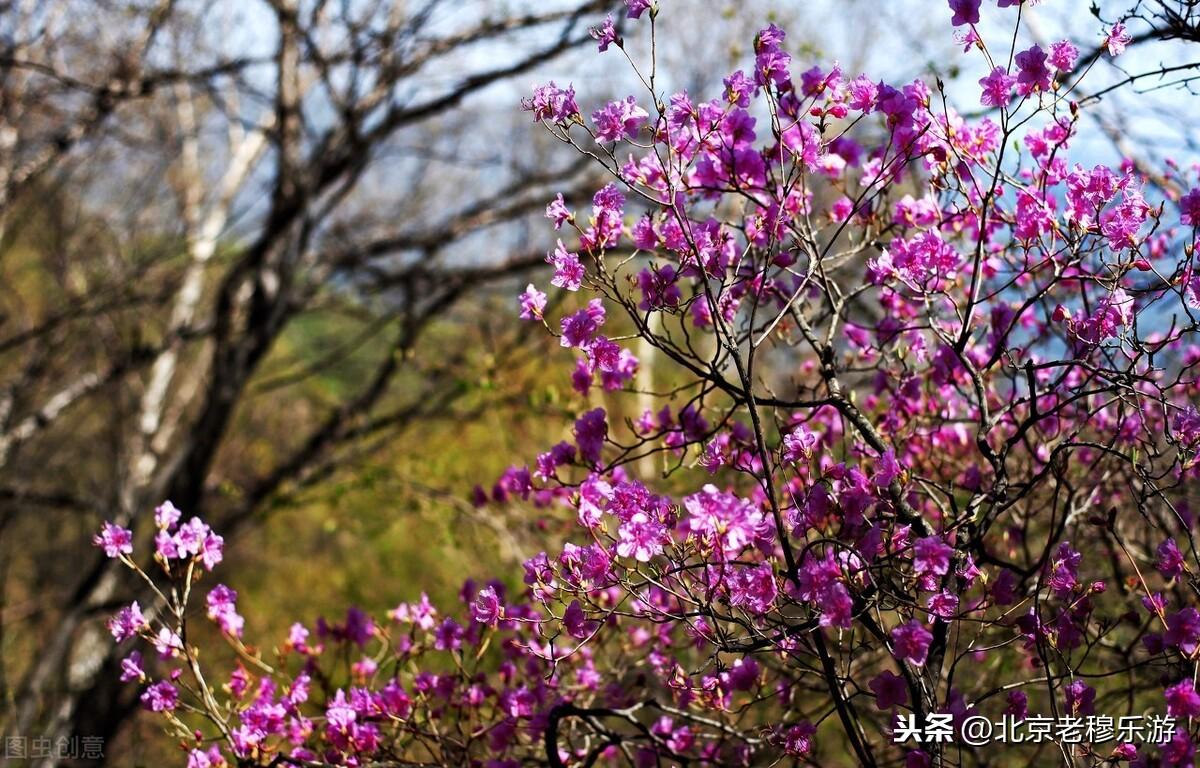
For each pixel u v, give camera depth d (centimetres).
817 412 346
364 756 325
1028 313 381
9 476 1019
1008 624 280
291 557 1327
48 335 1013
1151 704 388
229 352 948
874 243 306
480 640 354
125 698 851
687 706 350
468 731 360
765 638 259
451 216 1110
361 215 1123
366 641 377
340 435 961
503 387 738
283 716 339
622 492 271
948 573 261
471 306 1050
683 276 300
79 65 938
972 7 268
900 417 354
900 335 342
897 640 237
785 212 297
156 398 1152
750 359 262
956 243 358
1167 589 333
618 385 305
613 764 416
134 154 1099
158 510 323
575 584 281
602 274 271
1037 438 352
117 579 926
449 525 679
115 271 1041
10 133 941
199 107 1238
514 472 322
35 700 842
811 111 274
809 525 271
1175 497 356
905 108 277
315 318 1330
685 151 285
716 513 244
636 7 262
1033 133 297
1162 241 376
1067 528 364
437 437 1066
